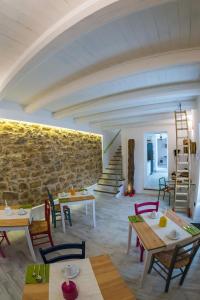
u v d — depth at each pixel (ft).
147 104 14.74
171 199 19.85
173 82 10.41
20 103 13.71
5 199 13.20
